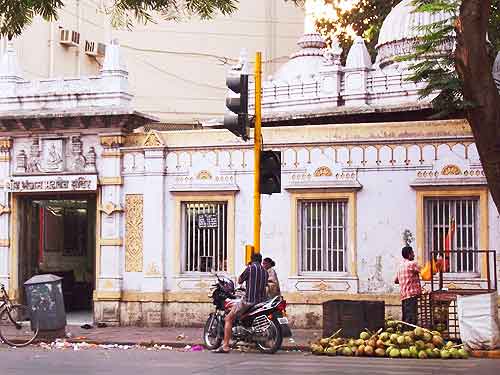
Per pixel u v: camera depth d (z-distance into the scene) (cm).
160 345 1748
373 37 3089
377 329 1623
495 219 1895
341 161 1994
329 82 2280
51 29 2989
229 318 1595
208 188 2066
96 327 2089
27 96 2198
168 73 3384
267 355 1563
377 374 1264
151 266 2094
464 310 1568
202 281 2067
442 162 1930
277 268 2022
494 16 1656
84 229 2680
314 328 1989
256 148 1577
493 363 1436
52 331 1831
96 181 2127
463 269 1927
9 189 2184
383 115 2180
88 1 3200
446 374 1272
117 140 2127
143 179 2114
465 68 1230
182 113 3384
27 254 2230
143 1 1486
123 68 2178
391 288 1947
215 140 2073
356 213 1978
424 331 1560
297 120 2253
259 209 1595
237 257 2048
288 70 2647
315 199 2008
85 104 2164
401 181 1955
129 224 2120
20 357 1515
